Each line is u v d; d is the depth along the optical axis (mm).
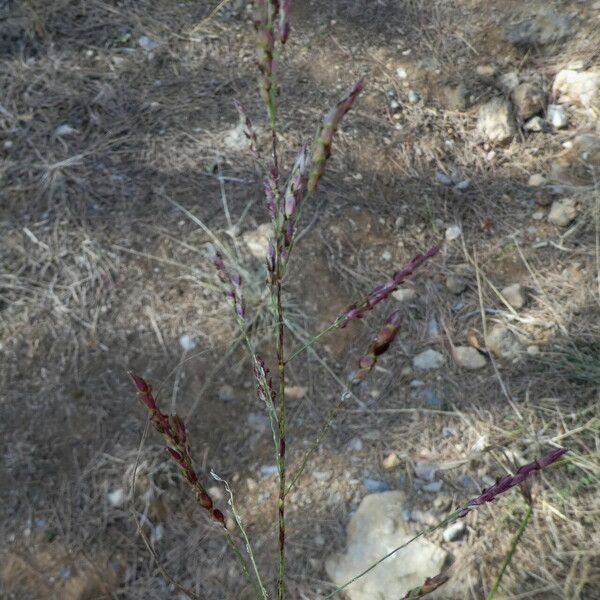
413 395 2396
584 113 3111
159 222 2621
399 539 2088
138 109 2920
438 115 3102
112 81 2992
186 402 2322
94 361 2352
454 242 2748
